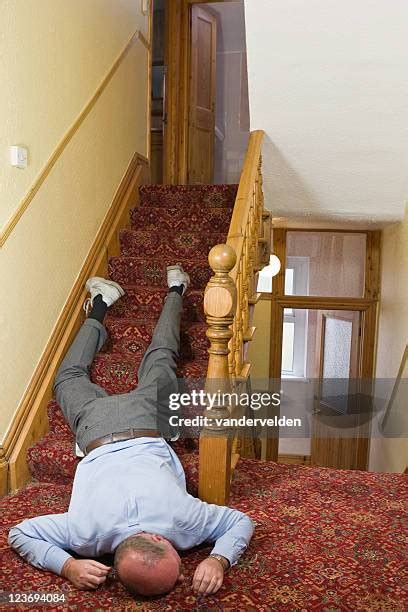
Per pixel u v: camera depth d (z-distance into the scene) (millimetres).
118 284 3205
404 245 4305
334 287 5457
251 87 3148
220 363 2092
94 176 3316
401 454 3803
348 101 3146
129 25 3875
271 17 2746
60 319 2861
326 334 5766
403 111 3162
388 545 1972
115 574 1778
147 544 1576
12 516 2133
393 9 2623
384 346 4969
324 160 3621
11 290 2389
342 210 4207
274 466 2691
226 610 1603
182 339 2955
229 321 2045
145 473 1863
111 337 3023
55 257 2807
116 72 3643
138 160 4172
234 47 5953
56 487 2387
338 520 2150
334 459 4109
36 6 2531
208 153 5648
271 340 5527
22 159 2393
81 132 3096
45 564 1756
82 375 2664
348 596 1672
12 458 2379
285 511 2213
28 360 2551
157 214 3832
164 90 5371
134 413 2238
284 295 5496
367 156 3545
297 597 1663
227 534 1817
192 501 1820
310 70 2994
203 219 3781
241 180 2832
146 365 2602
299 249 5484
